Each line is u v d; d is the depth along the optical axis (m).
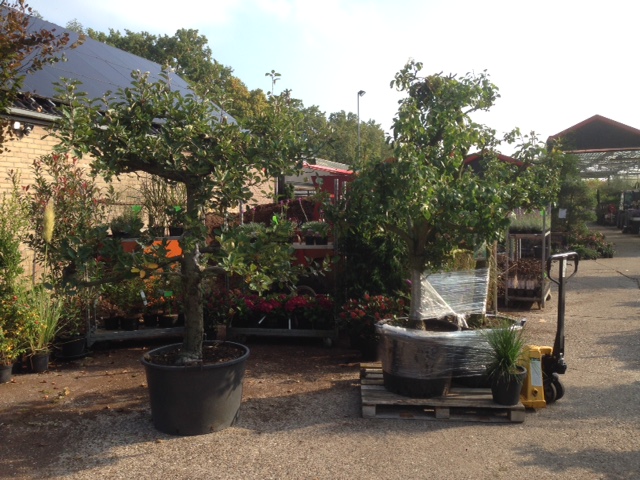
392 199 4.69
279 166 4.49
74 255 4.06
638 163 25.81
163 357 4.72
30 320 6.09
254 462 4.00
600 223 38.62
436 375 4.88
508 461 4.01
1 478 3.80
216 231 4.37
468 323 5.73
